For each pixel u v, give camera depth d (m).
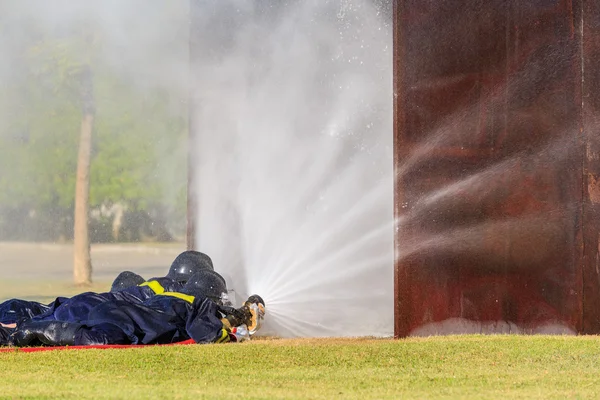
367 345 20.52
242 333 22.64
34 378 16.52
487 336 22.27
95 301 22.80
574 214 22.80
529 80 23.22
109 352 19.45
